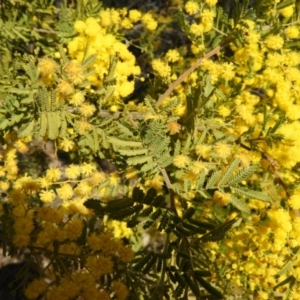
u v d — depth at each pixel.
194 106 0.26
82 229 0.22
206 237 0.21
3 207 0.23
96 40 0.26
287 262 0.25
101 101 0.24
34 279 0.22
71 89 0.22
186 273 0.20
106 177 0.25
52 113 0.22
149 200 0.20
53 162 0.51
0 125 0.24
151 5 0.51
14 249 0.22
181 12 0.28
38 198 0.38
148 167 0.22
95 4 0.33
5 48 0.35
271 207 0.27
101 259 0.21
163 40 0.49
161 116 0.25
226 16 0.28
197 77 0.29
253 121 0.27
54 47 0.36
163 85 0.31
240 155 0.24
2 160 0.28
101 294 0.20
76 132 0.26
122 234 0.39
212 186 0.21
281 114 0.30
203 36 0.29
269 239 0.28
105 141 0.24
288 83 0.27
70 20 0.31
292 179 0.31
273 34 0.28
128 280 0.22
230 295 0.35
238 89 0.29
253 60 0.28
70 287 0.20
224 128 0.28
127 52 0.27
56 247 0.22
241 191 0.21
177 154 0.23
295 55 0.27
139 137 0.22
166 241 0.21
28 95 0.22
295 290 0.25
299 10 0.28
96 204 0.20
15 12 0.35
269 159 0.26
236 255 0.33
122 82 0.27
